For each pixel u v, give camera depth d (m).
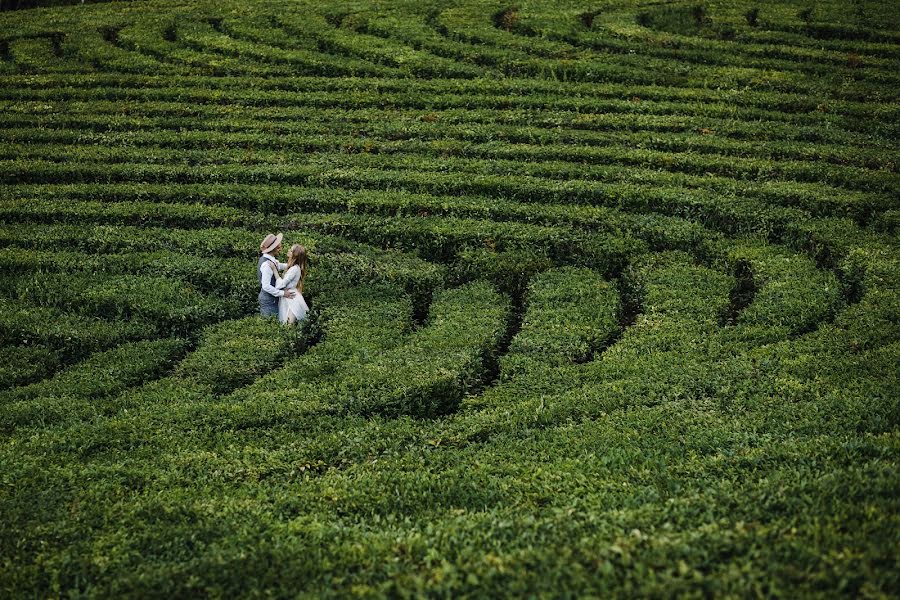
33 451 13.07
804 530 9.19
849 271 17.88
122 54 32.62
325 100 28.12
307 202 22.39
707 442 12.34
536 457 12.47
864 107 25.50
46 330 17.25
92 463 12.71
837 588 8.05
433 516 11.03
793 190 21.20
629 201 21.48
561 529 10.05
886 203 20.50
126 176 24.23
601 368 15.06
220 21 36.44
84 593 9.78
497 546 9.76
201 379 15.62
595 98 27.42
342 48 32.06
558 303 17.70
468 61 30.62
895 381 13.33
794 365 14.41
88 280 19.17
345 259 19.75
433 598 8.84
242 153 25.03
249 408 14.21
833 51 30.02
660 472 11.55
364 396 14.52
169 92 28.98
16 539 10.68
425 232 20.62
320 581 9.52
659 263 19.12
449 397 14.81
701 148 23.88
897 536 8.70
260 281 18.25
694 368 14.78
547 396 14.37
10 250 20.55
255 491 12.03
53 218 22.22
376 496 11.62
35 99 29.30
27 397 15.25
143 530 10.93
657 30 32.72
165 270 19.58
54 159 25.16
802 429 12.33
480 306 17.80
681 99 27.06
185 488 12.09
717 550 8.97
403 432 13.55
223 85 29.69
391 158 24.39
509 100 27.23
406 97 27.91
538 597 8.52
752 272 18.58
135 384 15.87
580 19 34.16
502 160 24.03
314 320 17.88
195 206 22.50
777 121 25.41
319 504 11.51
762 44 30.94
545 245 20.06
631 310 18.17
